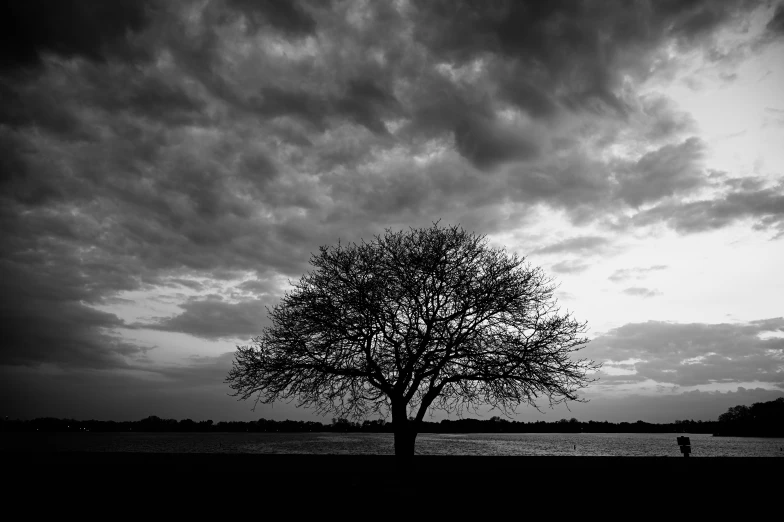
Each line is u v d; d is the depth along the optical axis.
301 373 22.36
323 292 23.22
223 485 17.45
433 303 22.66
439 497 16.55
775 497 17.03
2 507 14.92
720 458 23.03
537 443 144.12
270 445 108.75
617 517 14.63
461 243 24.33
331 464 21.89
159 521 13.65
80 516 14.11
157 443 128.25
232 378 22.67
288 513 14.51
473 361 21.70
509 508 15.44
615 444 146.12
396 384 21.81
